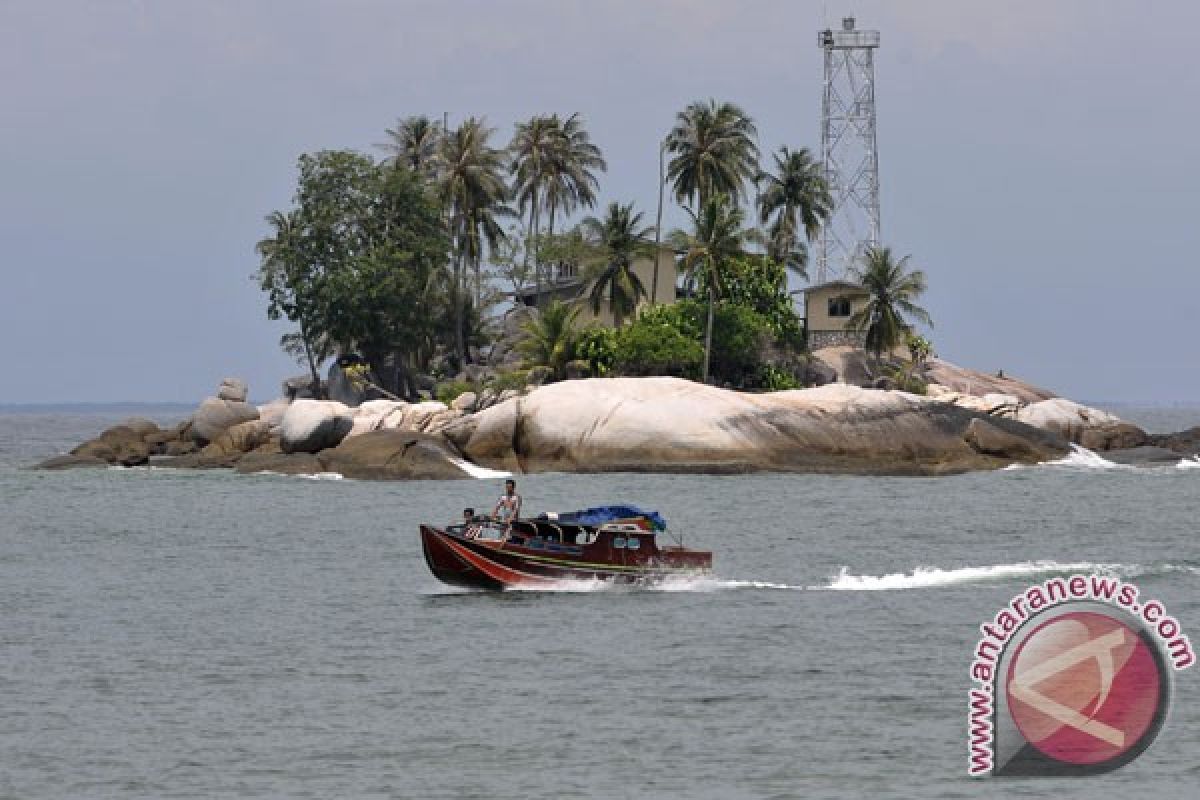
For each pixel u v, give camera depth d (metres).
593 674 146.38
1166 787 112.69
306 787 113.50
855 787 112.94
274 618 175.75
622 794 111.81
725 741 123.94
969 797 110.62
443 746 122.88
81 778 115.62
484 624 171.00
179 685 142.62
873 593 192.25
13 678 145.25
